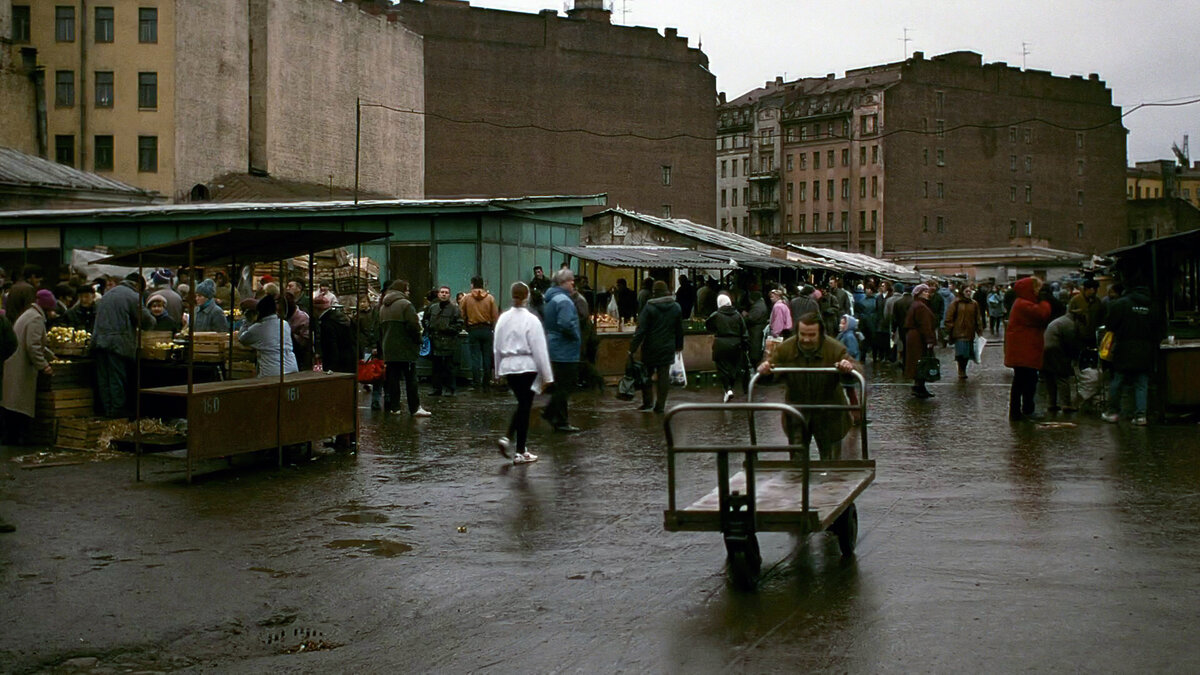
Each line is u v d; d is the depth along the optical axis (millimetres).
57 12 54781
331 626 6793
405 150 68625
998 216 113250
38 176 37719
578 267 30891
